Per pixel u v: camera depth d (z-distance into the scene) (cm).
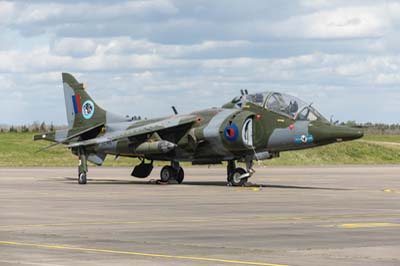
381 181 8606
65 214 4538
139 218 4306
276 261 2797
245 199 5759
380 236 3512
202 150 7575
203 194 6316
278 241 3334
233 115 7338
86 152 8100
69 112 8912
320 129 6850
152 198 5850
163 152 7638
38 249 3067
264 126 7175
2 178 8938
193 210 4822
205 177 9569
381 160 16188
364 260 2833
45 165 13238
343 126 6850
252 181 8506
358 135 6712
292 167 13162
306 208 4984
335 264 2742
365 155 16325
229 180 7494
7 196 6016
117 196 6062
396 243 3281
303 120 6981
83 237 3456
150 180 8325
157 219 4256
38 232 3638
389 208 5022
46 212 4662
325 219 4278
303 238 3434
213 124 7419
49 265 2677
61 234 3559
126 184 7869
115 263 2728
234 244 3238
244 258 2861
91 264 2705
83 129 8756
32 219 4238
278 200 5672
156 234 3572
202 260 2808
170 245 3206
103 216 4419
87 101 8756
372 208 5012
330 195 6244
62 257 2862
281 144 7100
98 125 8581
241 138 7175
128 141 7919
